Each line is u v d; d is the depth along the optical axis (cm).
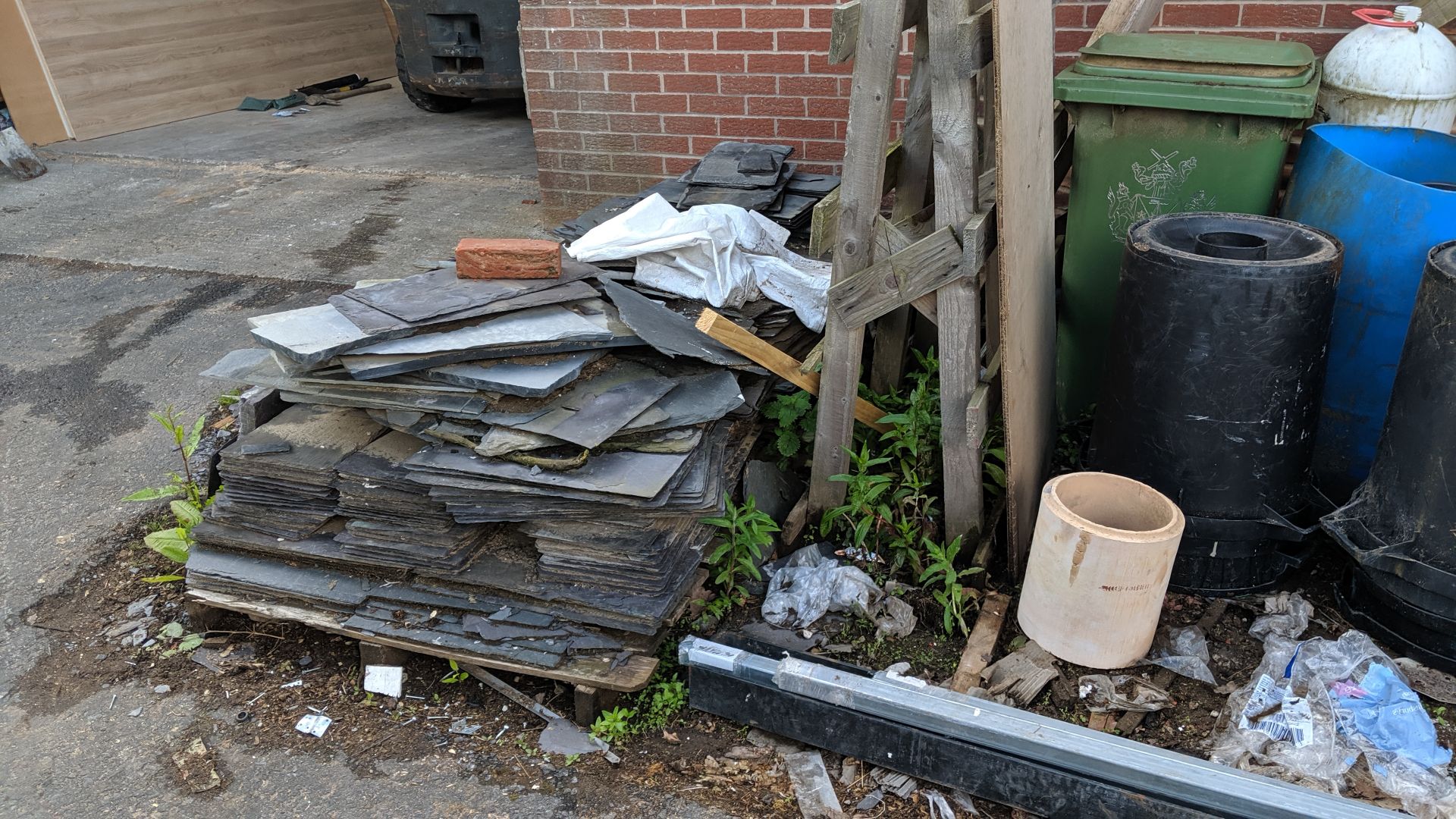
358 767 246
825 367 288
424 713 262
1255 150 299
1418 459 240
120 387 427
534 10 500
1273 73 295
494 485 250
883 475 300
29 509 353
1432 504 239
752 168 397
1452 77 310
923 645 270
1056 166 339
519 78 823
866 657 266
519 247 281
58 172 748
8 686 276
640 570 250
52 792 241
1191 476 266
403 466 262
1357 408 292
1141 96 300
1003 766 221
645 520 255
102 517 348
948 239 253
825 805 229
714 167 404
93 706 267
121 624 299
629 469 252
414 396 261
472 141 802
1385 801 216
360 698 268
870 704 232
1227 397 253
